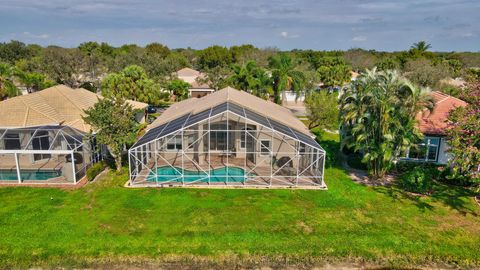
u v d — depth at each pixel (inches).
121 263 702.5
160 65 3211.1
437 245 772.0
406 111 1090.7
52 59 2910.9
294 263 714.8
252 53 4288.9
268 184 1083.3
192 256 723.4
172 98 3073.3
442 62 3174.2
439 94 1552.7
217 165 1235.9
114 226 822.5
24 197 971.9
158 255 723.4
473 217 898.7
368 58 4591.5
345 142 1187.3
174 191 1023.0
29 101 1349.7
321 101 1608.0
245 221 858.1
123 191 1019.3
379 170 1168.2
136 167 1093.1
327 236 797.2
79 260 705.6
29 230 797.2
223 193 1016.2
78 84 2992.1
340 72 3139.8
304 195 1015.0
